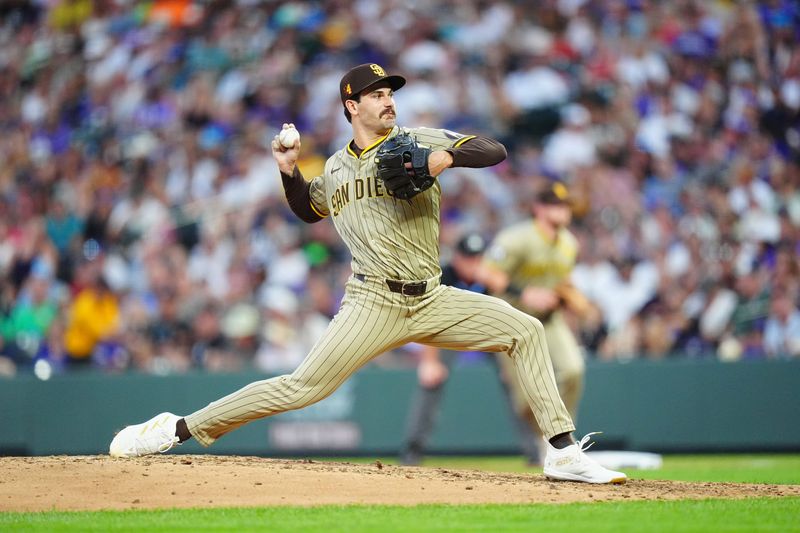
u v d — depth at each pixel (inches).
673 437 1555.1
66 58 2440.9
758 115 2166.6
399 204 721.6
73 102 2363.4
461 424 1555.1
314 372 737.0
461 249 1262.3
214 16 2439.7
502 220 1988.2
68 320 1831.9
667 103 2162.9
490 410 1553.9
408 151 686.5
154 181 2140.7
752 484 818.2
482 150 706.2
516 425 1330.0
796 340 1728.6
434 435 1553.9
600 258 1854.1
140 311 1843.0
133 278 1934.1
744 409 1555.1
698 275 1838.1
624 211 1955.0
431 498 703.7
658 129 2119.8
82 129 2310.5
